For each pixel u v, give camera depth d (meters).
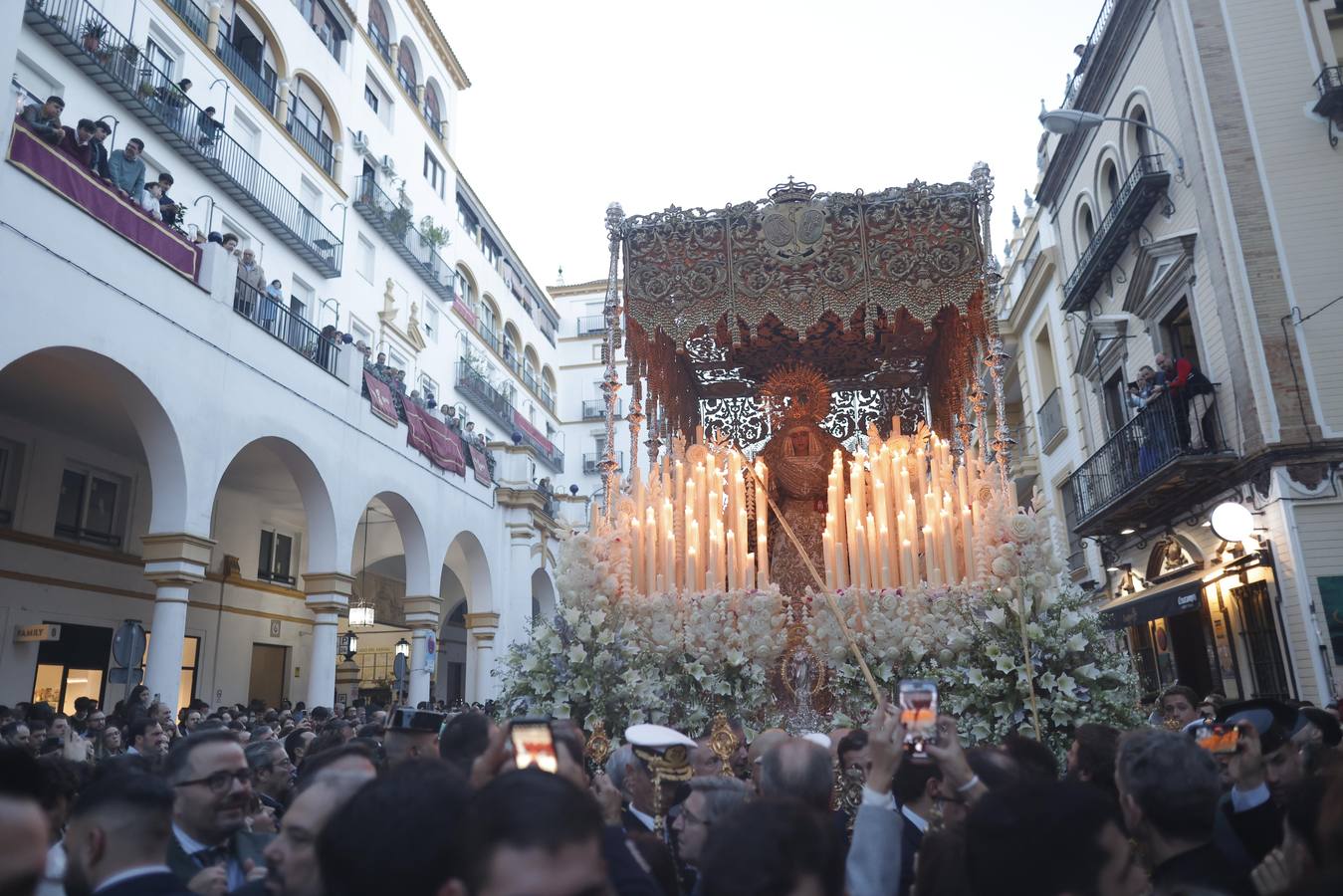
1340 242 12.74
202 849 3.30
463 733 3.69
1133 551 17.34
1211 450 13.42
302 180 21.59
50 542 15.00
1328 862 1.70
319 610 16.06
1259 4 13.71
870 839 2.60
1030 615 5.61
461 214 32.97
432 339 28.52
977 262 6.92
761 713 6.14
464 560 27.52
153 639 12.19
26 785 2.10
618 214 7.40
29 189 10.24
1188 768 2.55
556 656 6.00
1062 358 20.23
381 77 26.53
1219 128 13.44
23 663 14.37
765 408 9.20
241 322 14.23
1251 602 13.17
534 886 1.53
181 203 16.58
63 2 14.16
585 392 41.91
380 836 1.82
